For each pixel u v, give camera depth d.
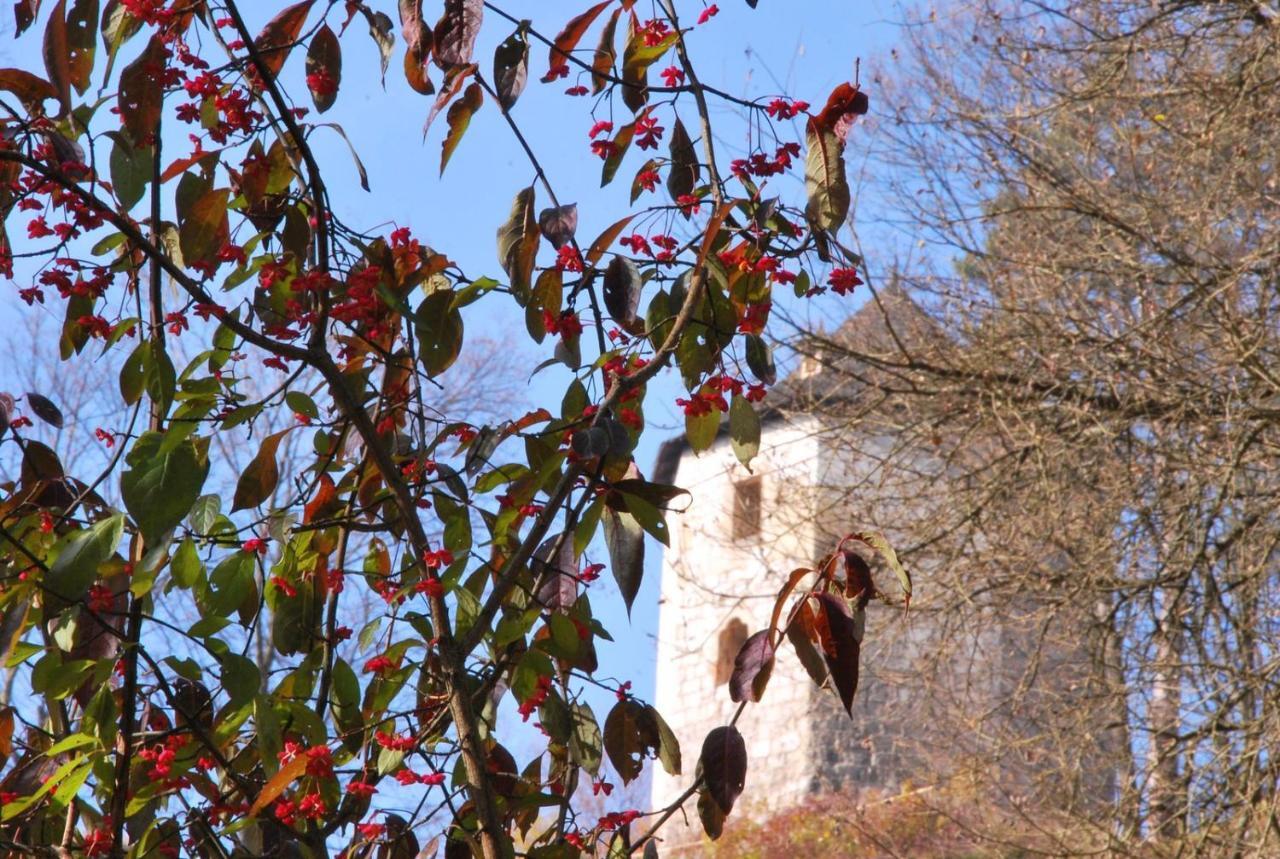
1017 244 11.02
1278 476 10.24
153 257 2.42
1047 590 10.26
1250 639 9.65
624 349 2.82
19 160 2.31
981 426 10.67
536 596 2.79
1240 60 10.92
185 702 3.01
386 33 3.00
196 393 2.72
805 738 23.28
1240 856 8.77
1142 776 9.52
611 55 2.99
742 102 2.83
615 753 2.89
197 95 2.72
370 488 2.99
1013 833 9.64
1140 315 10.59
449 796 2.75
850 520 11.13
